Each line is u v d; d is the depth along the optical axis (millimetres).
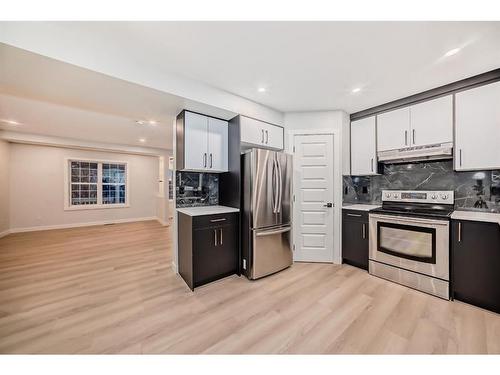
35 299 2174
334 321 1812
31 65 1678
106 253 3664
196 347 1524
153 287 2455
